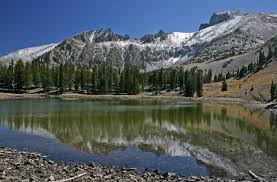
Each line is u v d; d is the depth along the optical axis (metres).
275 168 32.16
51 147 42.50
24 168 26.58
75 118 76.00
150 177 27.23
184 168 32.31
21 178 22.88
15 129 58.31
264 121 72.88
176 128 61.00
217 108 114.31
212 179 27.42
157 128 60.84
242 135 52.81
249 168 32.22
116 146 43.62
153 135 52.78
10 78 196.75
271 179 27.89
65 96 190.00
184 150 41.00
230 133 54.94
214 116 83.56
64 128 59.94
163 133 54.91
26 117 77.50
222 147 42.81
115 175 27.06
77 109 101.81
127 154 38.72
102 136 51.62
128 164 33.81
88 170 28.39
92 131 56.72
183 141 47.44
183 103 146.50
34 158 32.56
